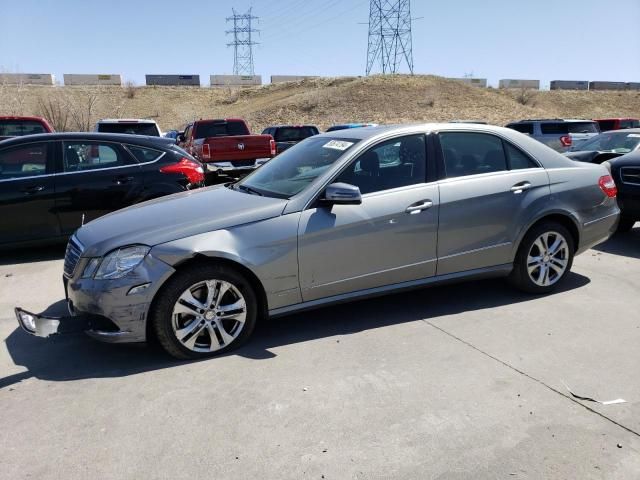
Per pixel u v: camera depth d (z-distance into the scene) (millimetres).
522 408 3154
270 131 19875
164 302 3656
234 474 2613
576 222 5031
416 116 53531
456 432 2930
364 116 54062
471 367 3660
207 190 4941
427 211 4367
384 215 4211
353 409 3164
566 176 5004
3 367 3791
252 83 89688
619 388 3373
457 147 4660
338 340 4121
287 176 4543
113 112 61594
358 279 4230
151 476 2604
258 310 4094
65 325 3699
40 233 6625
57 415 3143
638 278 5605
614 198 5340
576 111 70688
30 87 56312
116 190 6820
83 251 3812
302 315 4652
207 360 3826
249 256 3828
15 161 6551
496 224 4664
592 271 5875
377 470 2631
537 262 4961
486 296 5055
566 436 2883
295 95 65375
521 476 2576
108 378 3588
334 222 4059
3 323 4613
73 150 6781
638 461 2676
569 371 3594
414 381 3479
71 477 2602
